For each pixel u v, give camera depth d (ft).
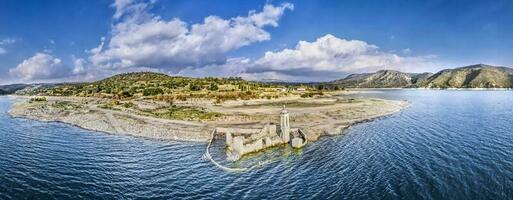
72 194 142.10
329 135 268.82
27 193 142.31
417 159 183.93
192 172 172.35
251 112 378.32
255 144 213.87
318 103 506.48
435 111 450.71
